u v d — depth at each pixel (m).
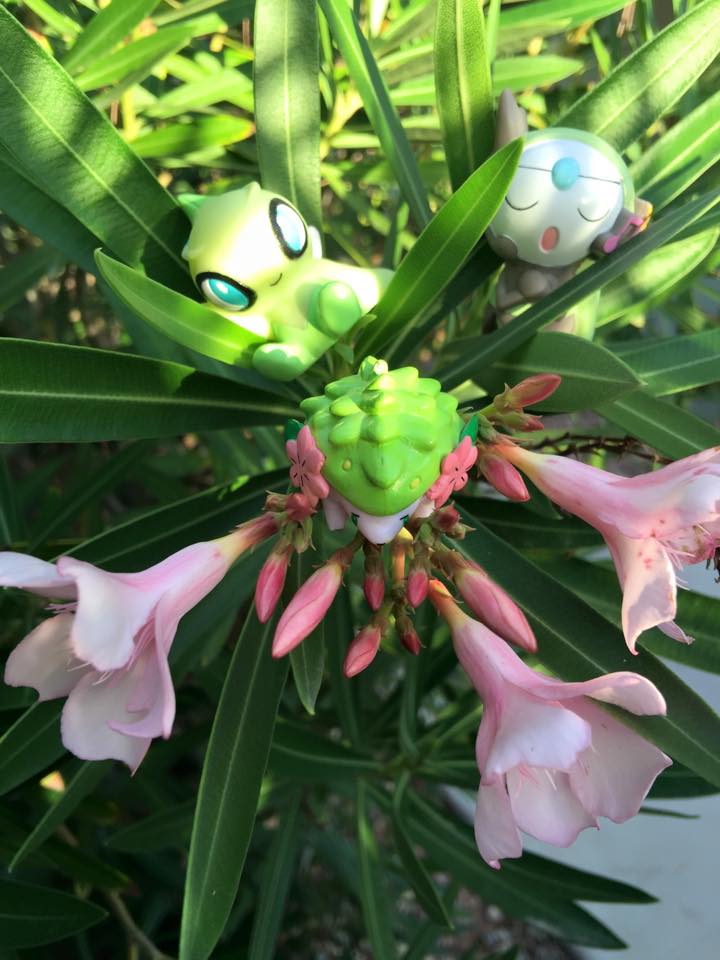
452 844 0.27
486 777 0.12
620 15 0.26
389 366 0.19
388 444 0.13
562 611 0.17
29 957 0.31
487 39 0.21
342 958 0.44
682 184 0.19
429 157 0.30
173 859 0.37
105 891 0.28
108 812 0.28
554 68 0.22
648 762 0.14
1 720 0.22
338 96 0.25
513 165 0.14
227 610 0.21
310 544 0.15
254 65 0.17
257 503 0.19
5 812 0.26
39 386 0.15
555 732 0.12
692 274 0.25
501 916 0.53
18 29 0.14
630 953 0.46
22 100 0.15
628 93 0.18
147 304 0.14
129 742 0.13
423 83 0.24
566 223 0.16
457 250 0.15
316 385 0.19
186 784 0.45
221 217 0.14
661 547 0.13
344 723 0.28
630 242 0.16
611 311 0.21
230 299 0.15
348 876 0.38
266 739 0.17
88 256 0.17
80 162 0.15
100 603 0.12
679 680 0.16
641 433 0.18
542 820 0.14
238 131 0.23
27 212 0.17
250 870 0.39
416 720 0.27
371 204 0.36
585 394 0.16
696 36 0.18
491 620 0.15
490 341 0.17
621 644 0.16
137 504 0.51
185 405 0.17
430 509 0.14
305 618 0.14
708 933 0.45
